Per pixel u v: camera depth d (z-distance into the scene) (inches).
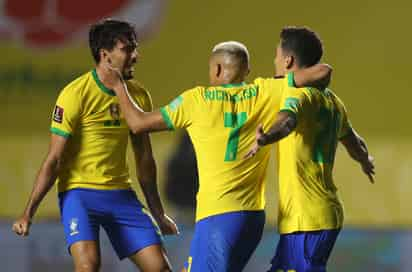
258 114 729.0
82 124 780.6
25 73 1777.8
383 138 1754.4
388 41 1782.7
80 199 785.6
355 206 1697.8
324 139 737.6
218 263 724.7
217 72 741.3
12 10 1786.4
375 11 1781.5
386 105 1771.7
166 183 1547.7
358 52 1786.4
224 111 725.3
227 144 724.0
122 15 1796.3
